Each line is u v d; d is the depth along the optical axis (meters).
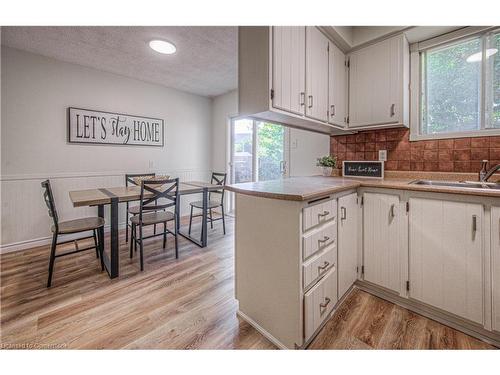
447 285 1.45
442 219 1.46
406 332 1.43
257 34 1.53
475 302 1.36
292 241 1.23
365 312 1.62
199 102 4.57
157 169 3.99
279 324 1.32
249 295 1.51
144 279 2.10
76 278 2.10
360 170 2.35
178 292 1.89
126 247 2.88
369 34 2.11
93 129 3.26
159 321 1.54
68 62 3.04
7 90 2.65
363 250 1.83
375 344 1.34
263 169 4.07
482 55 1.89
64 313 1.62
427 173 2.09
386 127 2.17
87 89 3.21
